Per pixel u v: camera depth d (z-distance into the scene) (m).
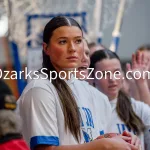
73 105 5.57
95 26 9.80
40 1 9.74
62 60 5.60
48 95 5.45
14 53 9.30
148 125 7.22
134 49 17.02
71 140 5.49
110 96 7.19
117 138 5.43
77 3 10.02
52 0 9.87
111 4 9.95
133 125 7.05
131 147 5.41
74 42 5.62
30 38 9.48
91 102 5.95
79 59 5.66
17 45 9.42
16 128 4.74
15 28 9.52
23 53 9.48
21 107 5.52
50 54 5.64
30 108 5.43
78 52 5.62
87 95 5.93
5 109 4.72
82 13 9.70
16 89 8.93
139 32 17.22
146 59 7.89
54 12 9.84
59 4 9.91
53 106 5.46
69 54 5.59
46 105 5.41
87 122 5.71
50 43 5.62
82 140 5.59
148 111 7.29
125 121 7.05
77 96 5.79
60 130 5.49
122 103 7.15
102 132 5.93
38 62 9.21
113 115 7.06
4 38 9.73
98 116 5.97
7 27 9.59
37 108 5.41
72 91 5.74
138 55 7.86
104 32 14.30
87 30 9.71
